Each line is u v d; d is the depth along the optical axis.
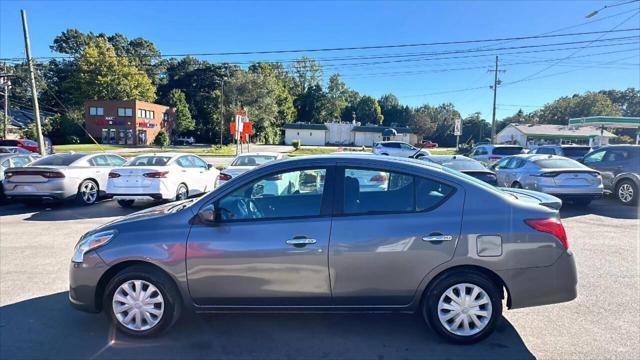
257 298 3.42
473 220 3.32
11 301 4.37
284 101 86.25
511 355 3.24
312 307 3.41
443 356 3.23
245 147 58.28
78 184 10.77
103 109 59.00
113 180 10.05
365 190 3.47
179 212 3.56
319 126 78.31
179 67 93.62
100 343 3.45
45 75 78.19
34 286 4.83
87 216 9.61
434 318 3.37
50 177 10.19
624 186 10.91
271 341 3.49
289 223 3.39
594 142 52.94
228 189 3.54
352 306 3.40
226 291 3.41
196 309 3.49
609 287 4.77
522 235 3.31
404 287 3.33
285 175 3.57
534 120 85.44
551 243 3.33
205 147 57.31
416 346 3.39
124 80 70.38
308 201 3.53
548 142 58.22
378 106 104.62
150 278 3.45
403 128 82.50
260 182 3.56
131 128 59.44
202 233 3.42
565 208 10.54
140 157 10.98
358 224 3.34
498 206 3.38
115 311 3.51
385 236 3.30
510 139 62.28
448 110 102.44
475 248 3.28
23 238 7.36
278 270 3.36
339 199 3.45
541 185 9.98
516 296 3.32
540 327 3.74
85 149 46.00
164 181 10.20
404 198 3.44
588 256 6.09
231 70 85.25
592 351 3.30
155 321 3.48
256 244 3.36
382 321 3.88
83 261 3.49
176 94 73.75
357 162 3.54
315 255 3.33
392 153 29.78
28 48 20.83
